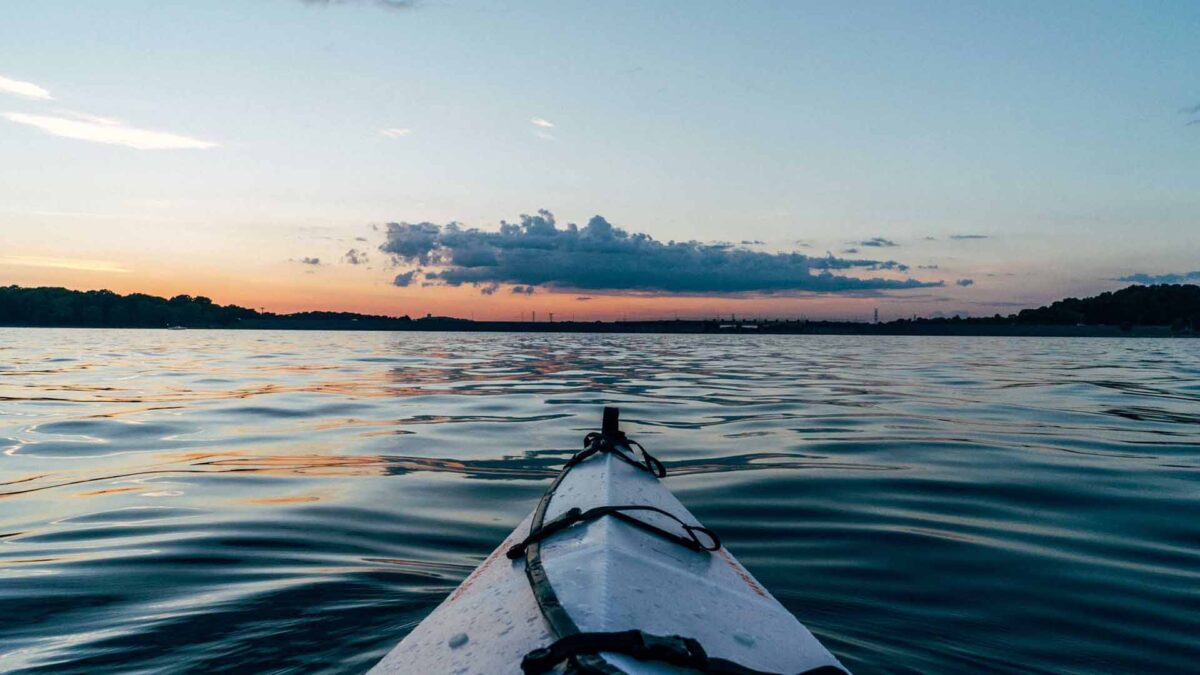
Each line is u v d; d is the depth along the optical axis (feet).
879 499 17.39
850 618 10.52
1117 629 10.16
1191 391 46.93
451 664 5.25
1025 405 37.37
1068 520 15.64
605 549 6.66
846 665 9.00
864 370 68.59
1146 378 59.11
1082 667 9.04
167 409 35.68
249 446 25.31
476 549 13.91
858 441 25.70
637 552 6.99
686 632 5.45
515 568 7.20
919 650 9.48
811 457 22.76
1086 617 10.57
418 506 17.12
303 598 11.24
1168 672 8.93
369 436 27.40
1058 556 13.26
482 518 16.10
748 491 18.22
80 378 54.24
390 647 9.51
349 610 10.77
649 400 39.78
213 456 23.48
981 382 53.36
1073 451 23.67
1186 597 11.31
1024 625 10.28
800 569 12.62
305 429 29.22
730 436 27.02
